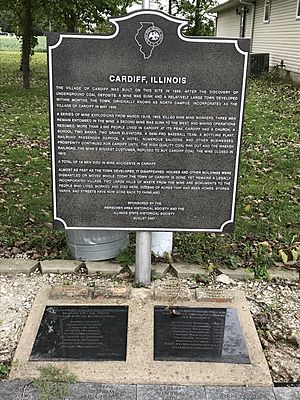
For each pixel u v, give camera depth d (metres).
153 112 2.05
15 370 1.77
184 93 2.03
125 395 1.66
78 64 1.97
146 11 1.92
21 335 1.97
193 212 2.22
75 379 1.73
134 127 2.07
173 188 2.18
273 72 12.23
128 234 2.66
